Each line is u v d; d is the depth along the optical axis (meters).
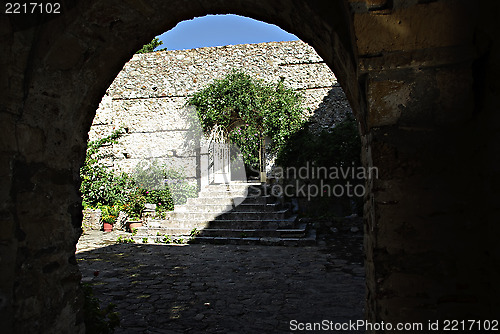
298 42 11.09
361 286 4.83
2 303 1.96
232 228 8.81
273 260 6.50
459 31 1.58
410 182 1.66
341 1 1.80
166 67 11.85
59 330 2.39
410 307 1.66
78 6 2.14
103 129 12.08
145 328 3.55
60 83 2.35
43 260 2.27
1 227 1.98
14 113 2.07
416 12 1.59
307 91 11.04
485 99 1.58
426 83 1.64
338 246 7.63
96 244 8.34
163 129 11.77
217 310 4.05
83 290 2.87
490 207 1.57
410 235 1.66
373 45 1.64
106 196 11.48
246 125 10.98
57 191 2.42
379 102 1.67
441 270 1.64
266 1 2.39
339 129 10.31
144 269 5.97
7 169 2.02
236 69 11.34
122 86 12.02
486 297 1.60
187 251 7.44
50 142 2.35
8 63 1.99
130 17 2.42
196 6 2.65
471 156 1.63
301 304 4.20
